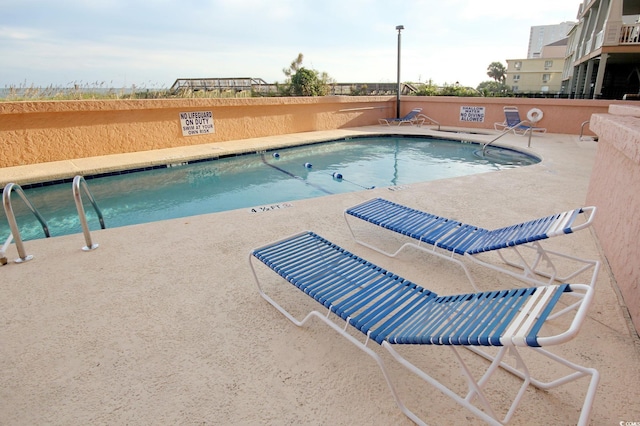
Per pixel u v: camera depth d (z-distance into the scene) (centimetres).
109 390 180
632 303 224
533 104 1153
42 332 225
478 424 156
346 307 193
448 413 162
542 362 190
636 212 241
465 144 1052
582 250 320
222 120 1018
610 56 1568
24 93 920
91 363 198
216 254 330
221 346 210
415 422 157
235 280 285
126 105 844
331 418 161
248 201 615
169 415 164
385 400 171
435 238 289
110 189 676
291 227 393
